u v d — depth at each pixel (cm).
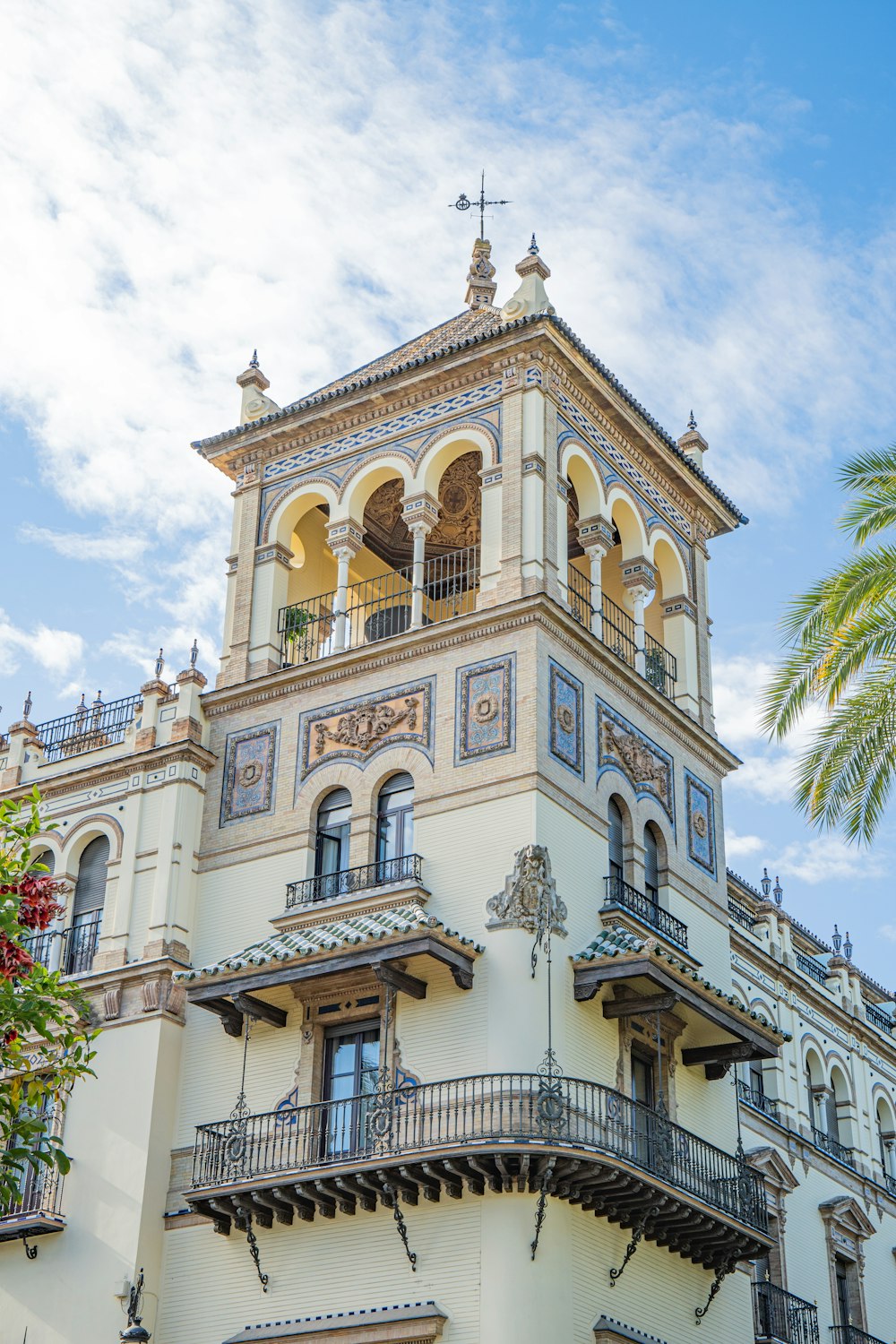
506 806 3112
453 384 3609
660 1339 3008
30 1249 3231
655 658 3725
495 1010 2947
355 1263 2922
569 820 3170
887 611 2598
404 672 3372
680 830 3559
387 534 4034
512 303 3575
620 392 3669
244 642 3659
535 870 3030
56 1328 3131
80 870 3622
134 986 3366
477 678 3262
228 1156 3064
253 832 3441
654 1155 3036
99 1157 3238
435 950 2931
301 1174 2916
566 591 3394
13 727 3844
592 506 3594
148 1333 2733
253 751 3522
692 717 3734
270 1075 3166
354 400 3700
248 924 3347
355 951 2992
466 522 3972
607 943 3061
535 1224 2780
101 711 3759
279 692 3541
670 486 3928
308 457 3784
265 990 3169
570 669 3306
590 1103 2941
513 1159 2775
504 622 3272
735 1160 3272
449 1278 2806
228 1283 3048
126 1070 3284
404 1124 2928
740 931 4144
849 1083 4525
